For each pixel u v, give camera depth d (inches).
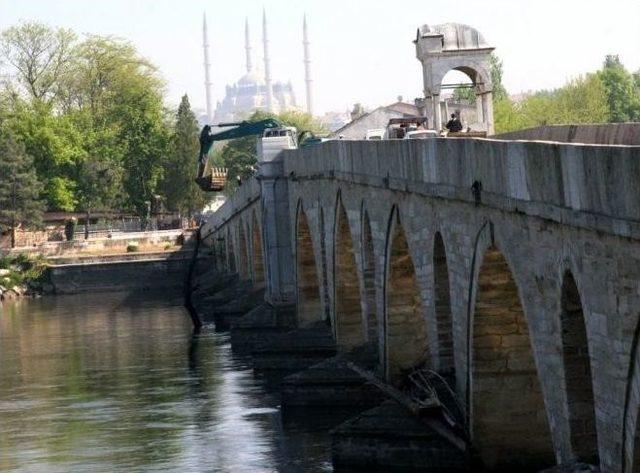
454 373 2691.9
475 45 4943.4
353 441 2716.5
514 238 2033.7
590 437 1873.8
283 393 3553.2
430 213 2623.0
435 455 2603.3
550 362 1923.0
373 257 3425.2
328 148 3885.3
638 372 1565.0
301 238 4837.6
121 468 3004.4
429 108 4965.6
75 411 3885.3
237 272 7637.8
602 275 1652.3
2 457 3223.4
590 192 1644.9
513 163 1977.1
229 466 2945.4
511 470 2440.9
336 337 4052.7
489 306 2301.9
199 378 4434.1
